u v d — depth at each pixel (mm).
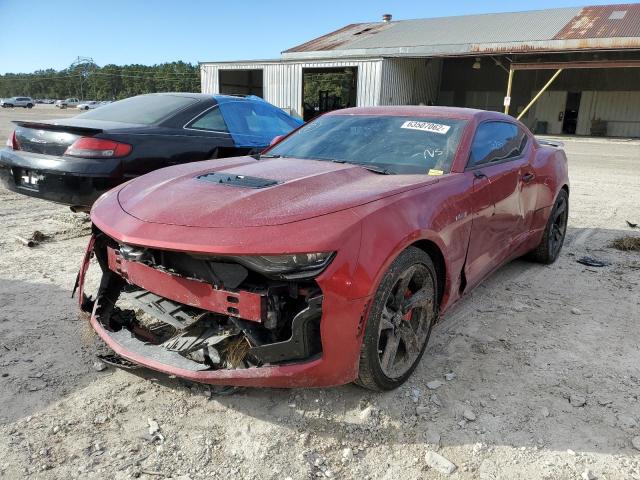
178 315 2568
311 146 3723
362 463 2234
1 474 2074
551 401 2684
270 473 2154
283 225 2268
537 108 32750
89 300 3033
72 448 2244
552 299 4070
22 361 2893
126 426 2402
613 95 30188
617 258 5258
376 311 2387
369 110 4066
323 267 2189
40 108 68812
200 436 2354
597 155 17281
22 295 3775
